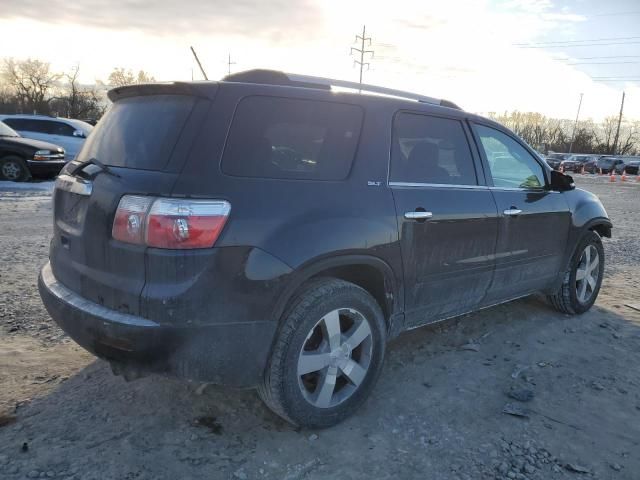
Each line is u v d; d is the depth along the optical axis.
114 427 2.88
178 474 2.54
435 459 2.76
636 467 2.78
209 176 2.53
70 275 2.89
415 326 3.57
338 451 2.79
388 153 3.25
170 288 2.43
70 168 3.14
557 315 5.04
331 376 2.93
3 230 7.89
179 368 2.51
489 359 4.00
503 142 4.25
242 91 2.75
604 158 49.00
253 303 2.58
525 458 2.80
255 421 3.02
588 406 3.38
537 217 4.31
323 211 2.83
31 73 74.38
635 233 10.54
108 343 2.54
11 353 3.66
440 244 3.47
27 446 2.67
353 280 3.24
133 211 2.50
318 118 2.98
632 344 4.41
